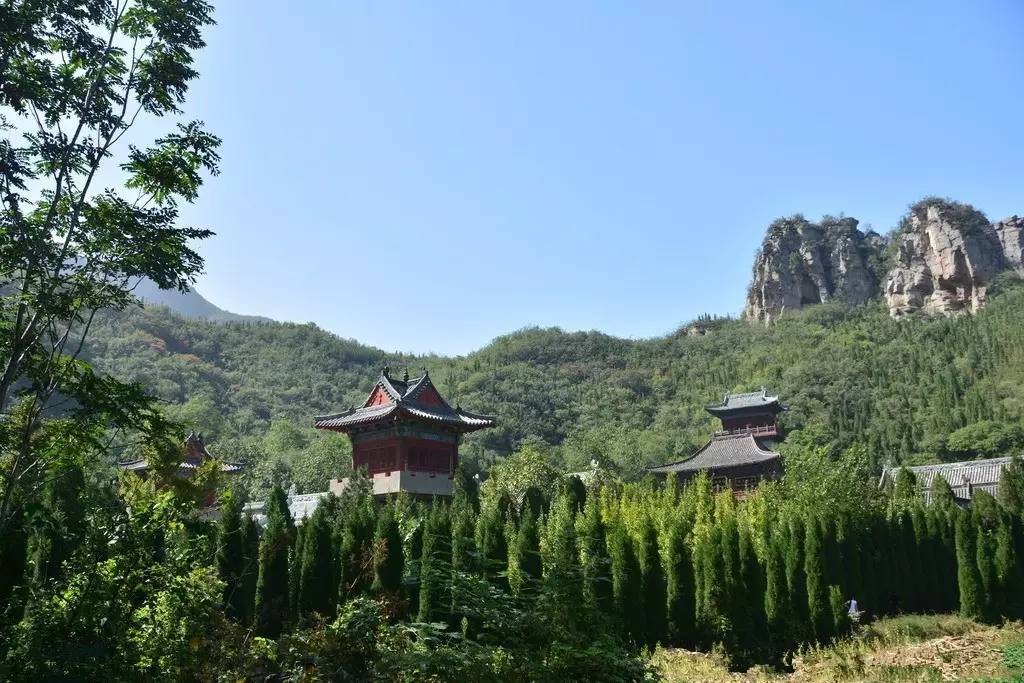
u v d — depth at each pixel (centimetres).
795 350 16438
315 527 2073
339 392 16812
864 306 19588
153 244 1477
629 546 2653
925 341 15312
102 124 1548
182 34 1598
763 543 3209
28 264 1407
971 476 6825
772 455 7019
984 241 18500
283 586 2025
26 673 1208
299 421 14138
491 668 1168
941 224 18800
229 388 15488
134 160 1552
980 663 2356
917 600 3591
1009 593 3381
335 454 7575
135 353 15038
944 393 12044
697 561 2948
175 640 1396
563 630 1212
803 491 4122
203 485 1917
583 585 1326
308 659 1211
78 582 1402
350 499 3334
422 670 1188
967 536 3453
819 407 13000
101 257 1470
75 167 1551
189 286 1591
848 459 4334
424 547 2259
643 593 2686
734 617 2753
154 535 1555
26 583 1459
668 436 12306
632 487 4828
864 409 12519
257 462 7781
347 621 1305
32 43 1454
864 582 3409
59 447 1462
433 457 4238
